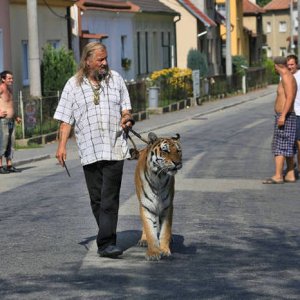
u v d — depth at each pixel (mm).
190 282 12586
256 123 48000
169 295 11852
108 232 14102
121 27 67812
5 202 20688
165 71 65812
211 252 14703
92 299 11680
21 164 30094
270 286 12367
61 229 16875
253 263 13875
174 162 13406
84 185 23359
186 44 88438
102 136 13961
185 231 16609
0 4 43344
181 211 18859
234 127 45219
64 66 45938
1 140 27016
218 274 13086
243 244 15414
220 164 28094
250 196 21172
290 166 23781
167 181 13875
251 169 26703
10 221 17953
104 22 63688
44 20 49531
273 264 13797
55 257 14352
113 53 65875
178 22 88375
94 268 13516
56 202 20359
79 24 57219
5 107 27109
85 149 14023
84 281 12695
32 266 13742
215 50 101562
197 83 64562
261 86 95250
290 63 24062
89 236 16109
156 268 13477
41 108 37500
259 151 32531
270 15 187375
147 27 76375
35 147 35250
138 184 14047
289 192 21891
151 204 13875
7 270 13516
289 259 14172
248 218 18094
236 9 114500
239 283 12531
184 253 14602
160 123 47906
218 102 67875
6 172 27281
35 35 37312
